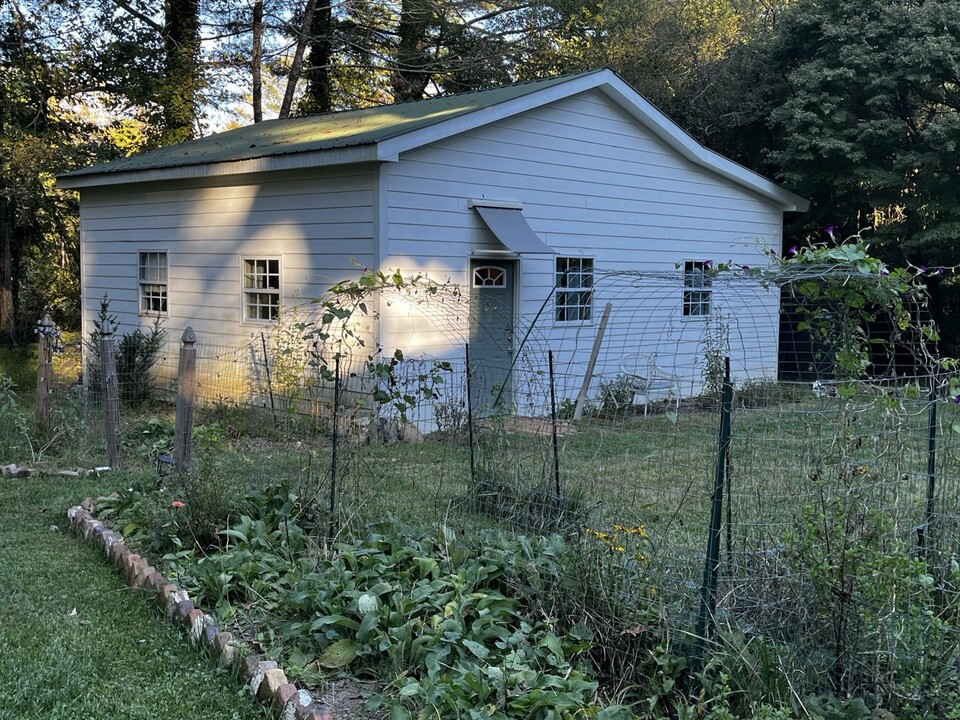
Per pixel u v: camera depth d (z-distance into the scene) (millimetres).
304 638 3922
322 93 22797
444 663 3541
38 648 3863
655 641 3557
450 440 7109
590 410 5234
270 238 10727
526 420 5715
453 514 5566
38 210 18750
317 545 4934
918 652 3148
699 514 4465
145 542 5168
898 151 15547
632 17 23312
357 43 23656
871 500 3295
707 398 5449
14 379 14375
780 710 2943
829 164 15891
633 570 3777
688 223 13742
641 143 12758
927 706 3098
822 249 3783
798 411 4215
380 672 3668
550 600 4008
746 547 3861
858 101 16125
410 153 9586
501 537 4758
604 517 4371
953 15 14695
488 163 10539
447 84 25031
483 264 10781
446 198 10078
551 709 3182
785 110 15969
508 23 24641
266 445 8391
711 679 3307
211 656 3820
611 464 4910
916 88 15266
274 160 9984
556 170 11453
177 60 19328
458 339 10336
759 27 24422
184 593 4309
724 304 13922
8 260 18734
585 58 23969
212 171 10836
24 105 17219
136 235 13016
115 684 3574
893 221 16484
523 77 24625
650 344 13000
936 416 4141
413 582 4352
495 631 3699
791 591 3533
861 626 3213
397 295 9500
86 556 5152
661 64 22594
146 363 11414
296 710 3232
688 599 3625
